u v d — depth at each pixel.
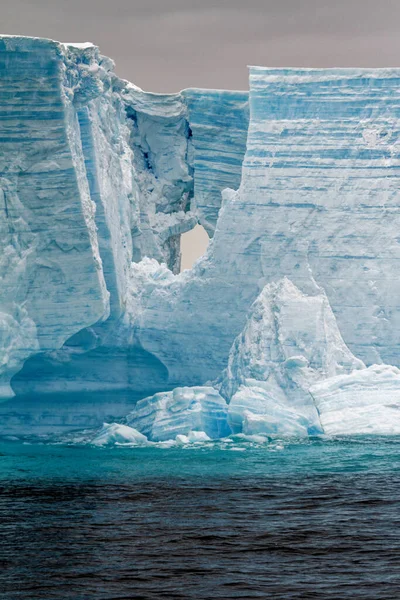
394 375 98.81
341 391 98.06
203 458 87.50
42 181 94.31
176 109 117.88
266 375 100.06
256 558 59.16
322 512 68.94
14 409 106.69
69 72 94.44
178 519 67.31
